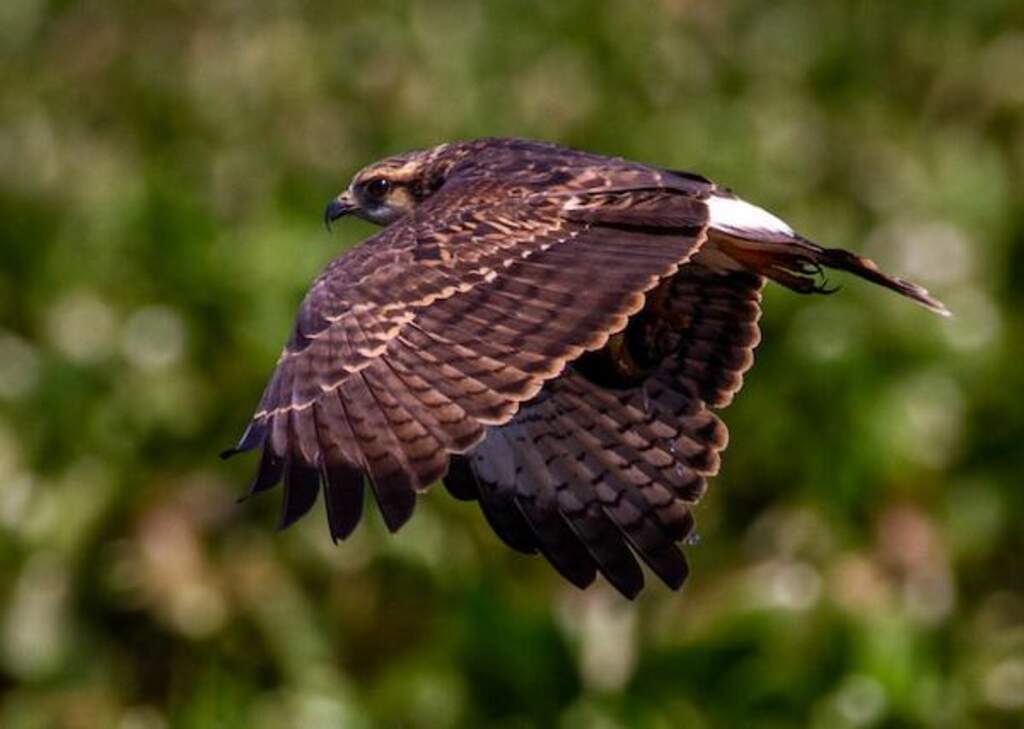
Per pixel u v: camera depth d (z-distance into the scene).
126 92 18.47
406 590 13.87
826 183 17.48
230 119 17.80
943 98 18.83
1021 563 14.67
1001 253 16.27
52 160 17.28
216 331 15.18
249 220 16.33
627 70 18.66
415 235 8.16
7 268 15.90
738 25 19.31
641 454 8.91
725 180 17.33
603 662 12.74
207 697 13.14
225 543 14.13
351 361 7.77
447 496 13.81
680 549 8.84
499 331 7.81
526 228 8.16
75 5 19.64
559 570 8.81
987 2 19.59
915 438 14.49
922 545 14.16
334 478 7.56
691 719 12.80
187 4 19.17
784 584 13.52
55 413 14.74
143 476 14.27
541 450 8.94
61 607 13.95
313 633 13.70
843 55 19.11
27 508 14.13
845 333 14.94
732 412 14.80
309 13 18.95
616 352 8.96
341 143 17.31
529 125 17.66
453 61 18.28
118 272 15.58
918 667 13.02
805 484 14.54
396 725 13.14
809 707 12.88
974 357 15.18
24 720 13.84
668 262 8.02
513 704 12.84
